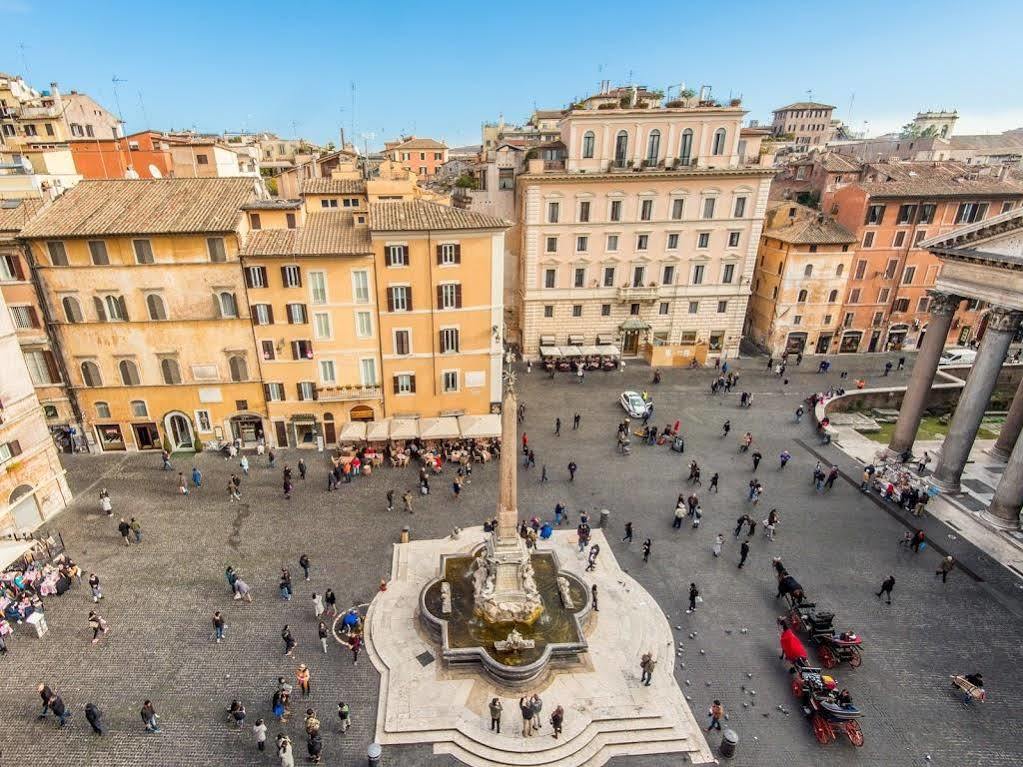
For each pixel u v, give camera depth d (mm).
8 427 33875
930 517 38031
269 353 42906
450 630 27109
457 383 46750
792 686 25453
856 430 51594
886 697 25219
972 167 75750
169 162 70562
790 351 69125
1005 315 35594
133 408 43594
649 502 39219
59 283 39562
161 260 39750
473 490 40219
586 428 50062
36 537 34406
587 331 65438
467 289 44188
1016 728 24000
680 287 64250
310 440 46469
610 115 57281
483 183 74812
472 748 22688
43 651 26641
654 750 22859
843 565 33375
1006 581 32375
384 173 68500
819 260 64688
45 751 22219
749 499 39688
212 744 22625
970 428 38750
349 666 26219
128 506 38031
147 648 26922
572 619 27891
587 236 61344
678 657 26953
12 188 41875
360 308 42938
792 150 116000
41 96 87750
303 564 31109
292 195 57125
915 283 67562
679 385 59969
